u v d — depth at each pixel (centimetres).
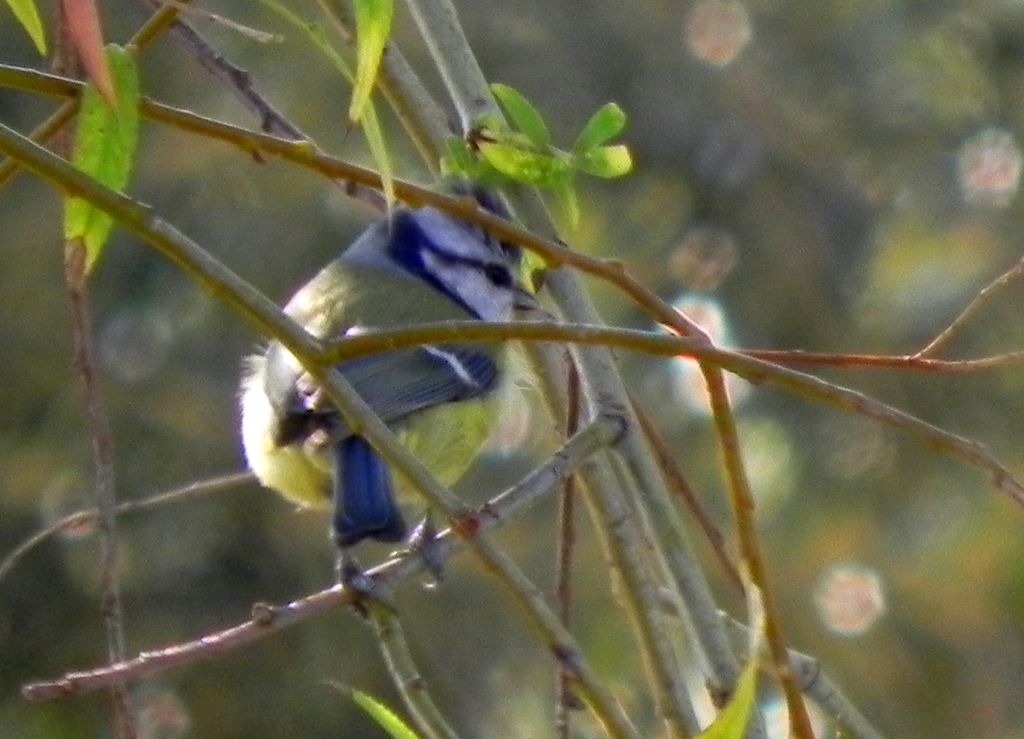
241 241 1334
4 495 1296
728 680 491
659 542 504
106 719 1299
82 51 397
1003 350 1277
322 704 1320
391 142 1264
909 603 1242
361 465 581
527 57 1427
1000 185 1336
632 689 1209
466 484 1243
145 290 1344
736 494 408
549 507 1273
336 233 1340
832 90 1423
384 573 475
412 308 688
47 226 1325
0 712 1286
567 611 529
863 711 1232
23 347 1312
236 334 1340
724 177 1405
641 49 1437
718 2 1443
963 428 1295
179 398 1319
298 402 598
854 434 1303
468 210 445
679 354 396
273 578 1320
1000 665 1220
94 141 410
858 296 1358
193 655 419
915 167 1383
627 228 1398
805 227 1390
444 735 434
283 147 437
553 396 572
